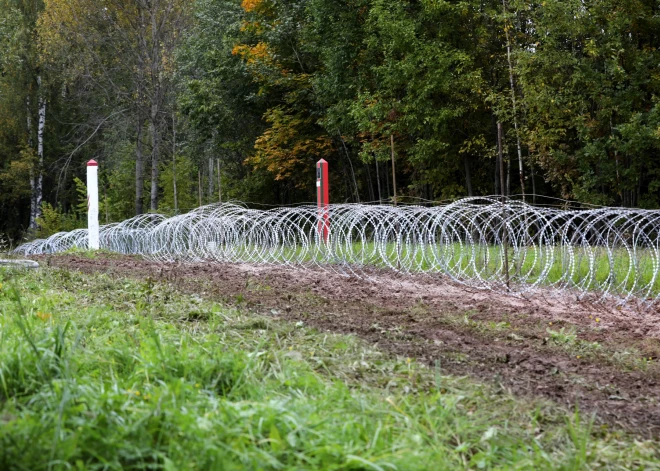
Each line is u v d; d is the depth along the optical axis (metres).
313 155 82.25
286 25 71.94
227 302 24.00
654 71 53.44
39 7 108.94
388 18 60.53
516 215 30.11
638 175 52.97
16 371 10.95
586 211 27.70
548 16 53.12
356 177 81.12
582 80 53.00
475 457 9.96
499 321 22.28
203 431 8.82
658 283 30.03
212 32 81.56
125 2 94.56
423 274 34.78
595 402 13.38
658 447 11.05
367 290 29.28
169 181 97.00
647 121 51.84
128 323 17.94
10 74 110.69
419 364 14.96
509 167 60.19
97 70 101.19
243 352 13.66
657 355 17.80
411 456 8.89
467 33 62.00
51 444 8.11
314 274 35.06
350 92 69.38
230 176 95.00
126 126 99.81
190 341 15.10
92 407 9.25
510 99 58.25
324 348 15.88
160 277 29.97
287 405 10.43
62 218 96.50
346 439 9.36
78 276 29.20
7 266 31.33
